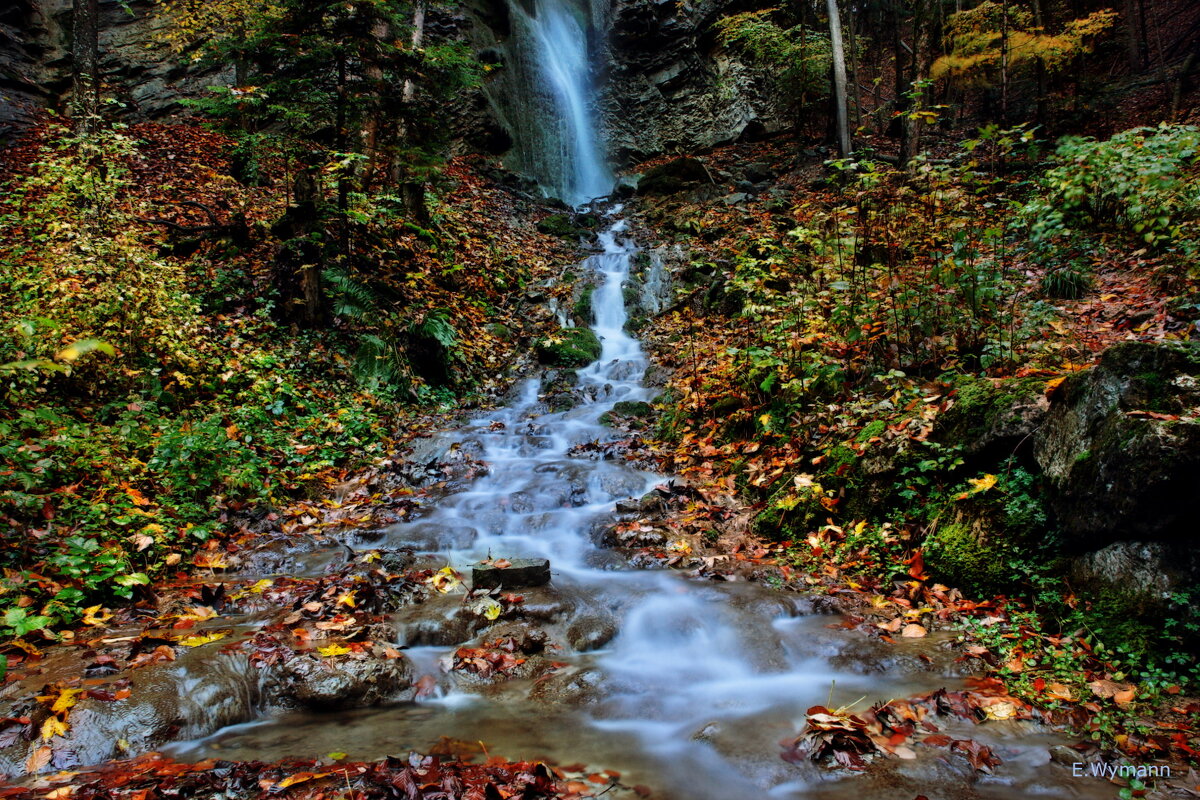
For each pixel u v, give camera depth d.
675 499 5.91
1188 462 3.07
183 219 10.45
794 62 20.17
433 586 4.54
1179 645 3.12
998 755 2.75
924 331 5.95
